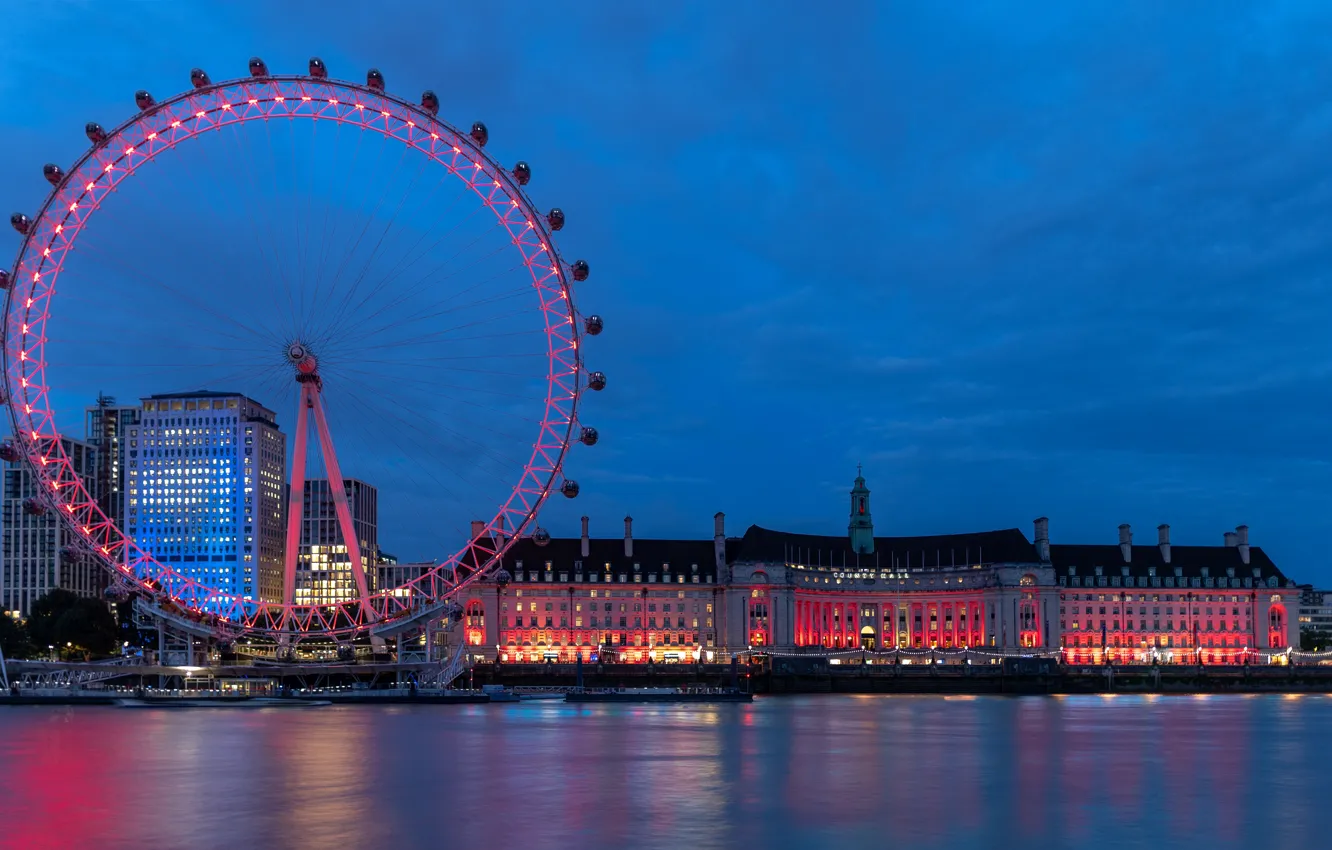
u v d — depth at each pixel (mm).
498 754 105188
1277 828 66688
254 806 73375
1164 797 78562
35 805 74062
